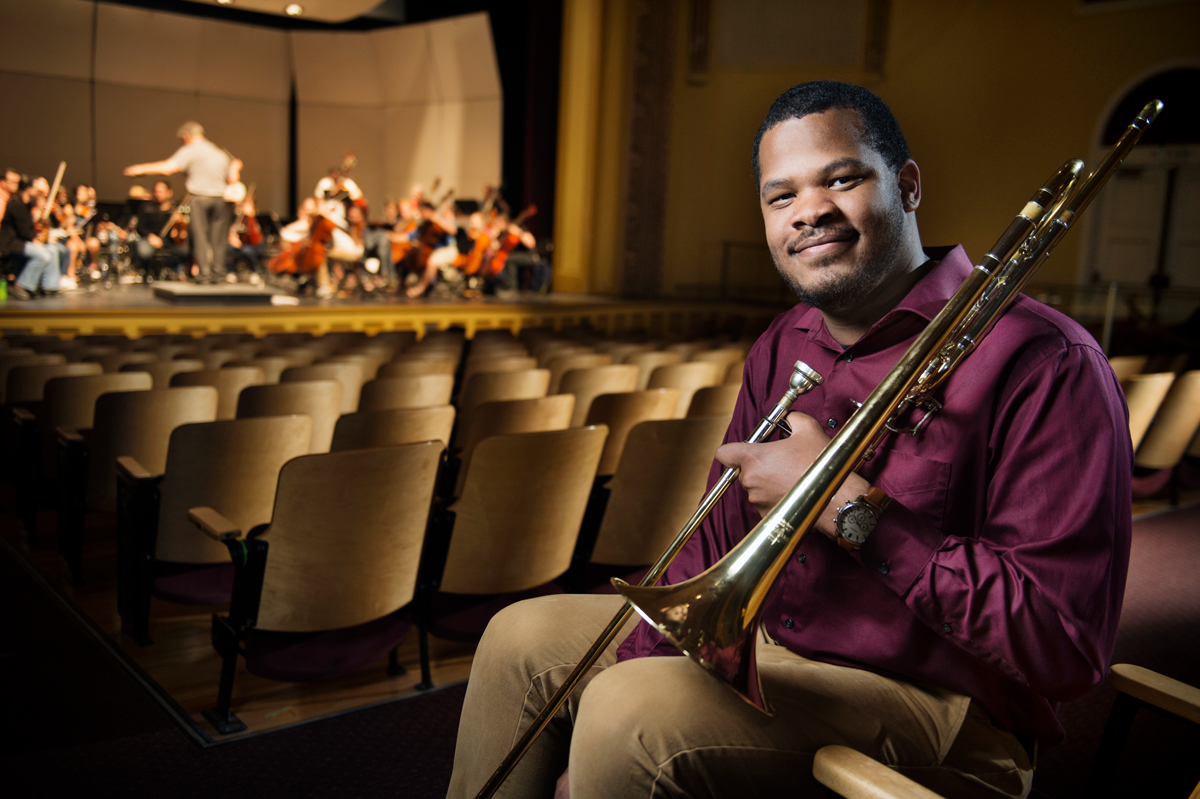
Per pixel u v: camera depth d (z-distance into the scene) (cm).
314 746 206
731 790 94
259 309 802
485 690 123
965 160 1117
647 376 488
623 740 95
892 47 1124
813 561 114
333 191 962
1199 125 959
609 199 1160
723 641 87
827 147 107
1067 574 97
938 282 113
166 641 264
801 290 112
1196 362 766
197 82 1397
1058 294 1018
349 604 206
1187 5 950
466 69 1328
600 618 127
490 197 1088
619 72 1133
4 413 385
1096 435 100
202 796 185
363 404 348
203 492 249
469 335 911
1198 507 430
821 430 105
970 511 107
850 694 105
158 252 1055
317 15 1186
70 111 1307
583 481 231
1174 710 115
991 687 111
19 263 830
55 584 306
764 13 1140
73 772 192
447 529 217
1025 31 1065
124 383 354
